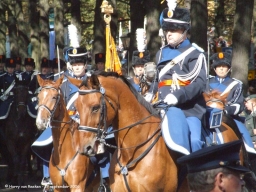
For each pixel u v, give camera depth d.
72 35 18.58
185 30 15.02
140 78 20.23
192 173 7.07
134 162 13.93
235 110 17.98
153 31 36.09
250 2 28.64
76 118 17.19
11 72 30.78
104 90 13.67
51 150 18.45
